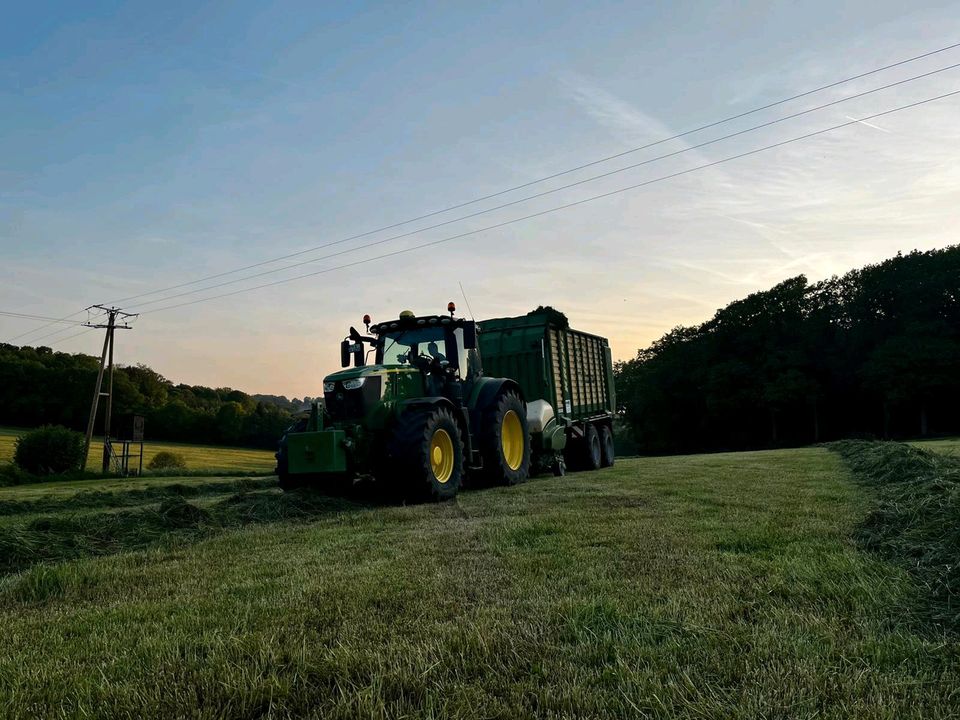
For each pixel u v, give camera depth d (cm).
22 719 180
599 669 203
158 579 346
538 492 700
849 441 1513
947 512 377
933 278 3491
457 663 207
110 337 2939
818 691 181
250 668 206
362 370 720
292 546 432
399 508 608
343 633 238
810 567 311
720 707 172
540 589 292
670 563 333
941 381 3328
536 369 1048
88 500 861
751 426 4309
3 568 404
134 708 182
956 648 210
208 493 976
